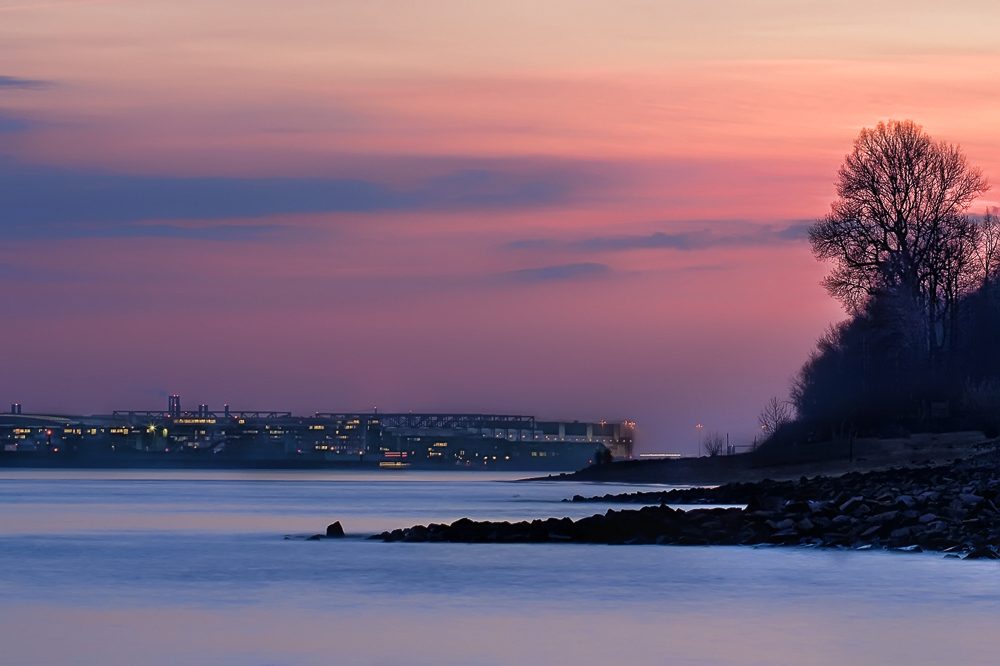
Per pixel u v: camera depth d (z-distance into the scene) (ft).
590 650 247.70
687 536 453.58
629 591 327.67
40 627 277.03
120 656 243.81
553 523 481.46
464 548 450.30
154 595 328.90
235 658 242.17
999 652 244.01
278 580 360.07
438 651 247.70
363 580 356.59
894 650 245.86
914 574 350.64
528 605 306.55
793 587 330.13
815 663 235.20
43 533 582.35
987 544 398.42
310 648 250.98
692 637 261.03
